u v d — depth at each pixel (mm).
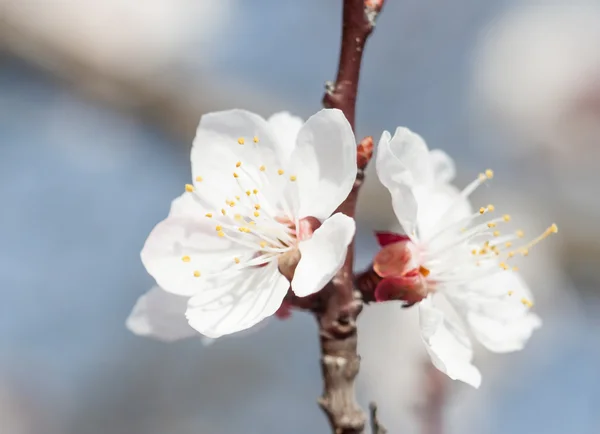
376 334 348
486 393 368
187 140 372
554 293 373
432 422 306
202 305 250
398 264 254
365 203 356
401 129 254
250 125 256
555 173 385
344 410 247
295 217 251
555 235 371
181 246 253
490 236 275
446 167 266
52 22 353
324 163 249
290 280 250
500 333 262
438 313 247
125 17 358
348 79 252
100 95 363
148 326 258
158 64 363
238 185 255
